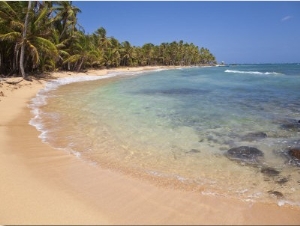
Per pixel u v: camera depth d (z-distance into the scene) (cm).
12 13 2452
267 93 2059
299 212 488
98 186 565
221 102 1650
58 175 610
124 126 1067
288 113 1298
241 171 660
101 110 1374
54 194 519
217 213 478
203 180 613
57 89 2273
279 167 680
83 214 455
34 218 437
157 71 6606
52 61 3362
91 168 661
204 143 867
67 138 899
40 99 1708
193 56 13475
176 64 12456
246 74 5003
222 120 1168
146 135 953
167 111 1366
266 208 500
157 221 446
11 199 491
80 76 3609
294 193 555
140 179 611
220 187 580
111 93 2050
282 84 2803
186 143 869
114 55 6712
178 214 470
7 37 2375
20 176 590
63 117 1206
